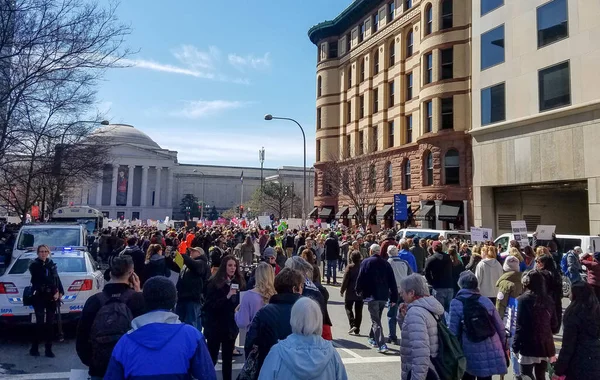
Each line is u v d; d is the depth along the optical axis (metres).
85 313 4.07
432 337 4.29
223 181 136.50
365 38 41.81
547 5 23.14
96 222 32.81
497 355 4.81
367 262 8.80
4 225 36.47
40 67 13.32
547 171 22.94
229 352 6.23
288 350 3.02
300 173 133.25
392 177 36.81
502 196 27.31
